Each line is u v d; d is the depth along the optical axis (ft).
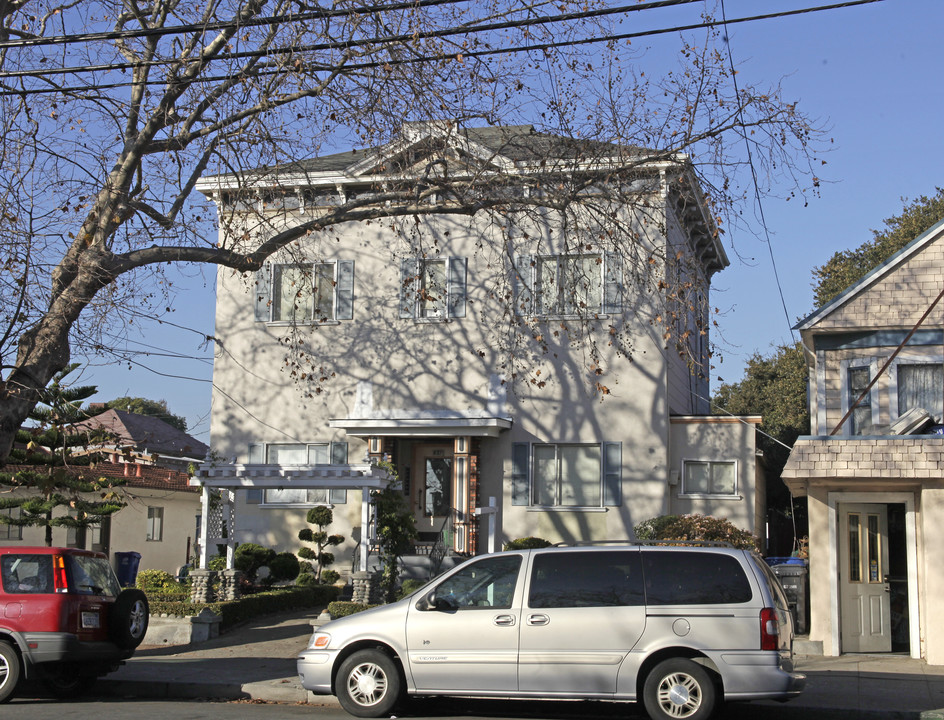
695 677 32.81
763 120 47.62
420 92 47.75
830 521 52.95
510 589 34.99
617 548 34.91
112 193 46.21
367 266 82.84
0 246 41.42
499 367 79.00
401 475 82.89
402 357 81.30
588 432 76.89
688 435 76.64
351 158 87.56
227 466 65.72
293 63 45.96
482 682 34.30
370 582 60.90
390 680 34.86
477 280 80.28
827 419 63.26
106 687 43.73
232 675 44.98
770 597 33.45
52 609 39.29
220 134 48.37
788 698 33.27
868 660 50.06
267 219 52.42
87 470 86.53
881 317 62.59
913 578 51.29
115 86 44.50
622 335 76.64
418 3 39.58
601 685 33.47
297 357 82.74
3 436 42.45
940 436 49.03
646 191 52.65
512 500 77.97
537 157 51.13
